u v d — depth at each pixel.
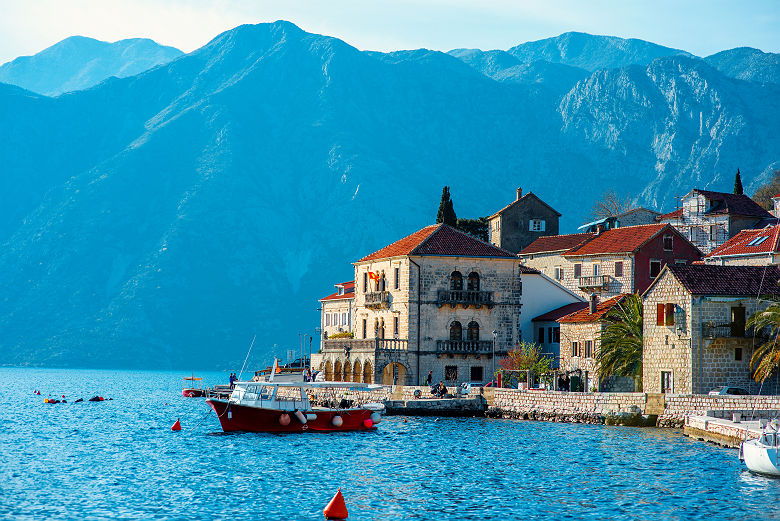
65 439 84.44
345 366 118.44
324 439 81.00
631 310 94.69
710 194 142.75
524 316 122.06
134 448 76.31
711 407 79.00
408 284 112.44
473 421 94.38
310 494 54.94
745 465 63.72
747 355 84.81
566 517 49.09
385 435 83.12
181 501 52.62
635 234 124.81
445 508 51.16
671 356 86.38
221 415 87.56
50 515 48.91
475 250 115.31
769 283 86.44
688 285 84.75
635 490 56.00
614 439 77.31
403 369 112.25
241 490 56.06
